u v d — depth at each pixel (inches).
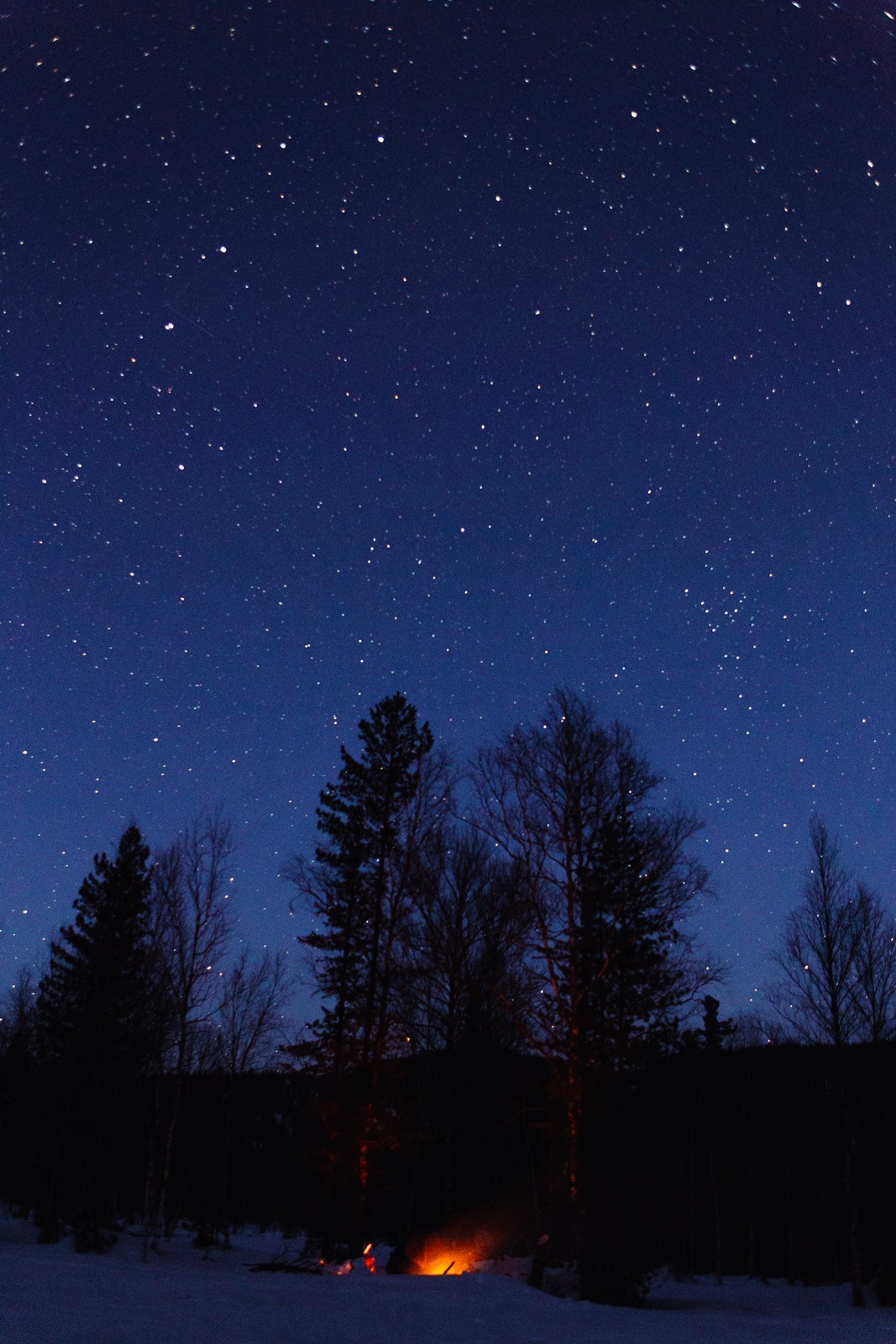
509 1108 1286.9
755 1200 1761.8
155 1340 426.3
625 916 1083.9
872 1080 1317.7
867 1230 1480.1
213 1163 1795.0
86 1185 1425.9
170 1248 1334.9
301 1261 1123.3
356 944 1342.3
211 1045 1497.3
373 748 1430.9
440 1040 1310.3
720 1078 1617.9
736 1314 928.9
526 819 1077.8
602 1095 1014.4
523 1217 1252.5
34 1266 680.4
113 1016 1489.9
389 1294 733.9
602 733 1128.2
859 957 1203.2
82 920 1824.6
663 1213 1380.4
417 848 1355.8
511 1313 688.4
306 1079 1346.0
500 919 1273.4
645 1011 1067.9
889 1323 809.5
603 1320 708.0
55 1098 1536.7
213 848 1254.9
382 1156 1398.9
